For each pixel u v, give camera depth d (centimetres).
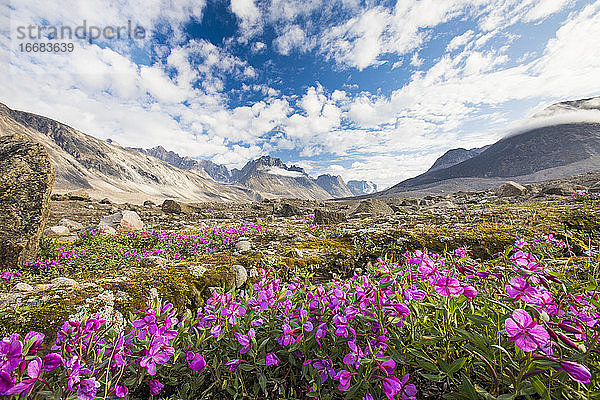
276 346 229
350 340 208
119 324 315
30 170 586
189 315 247
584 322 182
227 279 460
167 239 829
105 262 624
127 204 2231
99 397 176
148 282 410
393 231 728
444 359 197
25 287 379
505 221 809
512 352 179
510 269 232
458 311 210
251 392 208
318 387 189
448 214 1112
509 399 147
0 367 152
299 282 337
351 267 585
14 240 538
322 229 1006
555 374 154
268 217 1600
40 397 166
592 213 736
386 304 207
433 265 224
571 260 411
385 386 168
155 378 215
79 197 2277
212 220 1499
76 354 179
